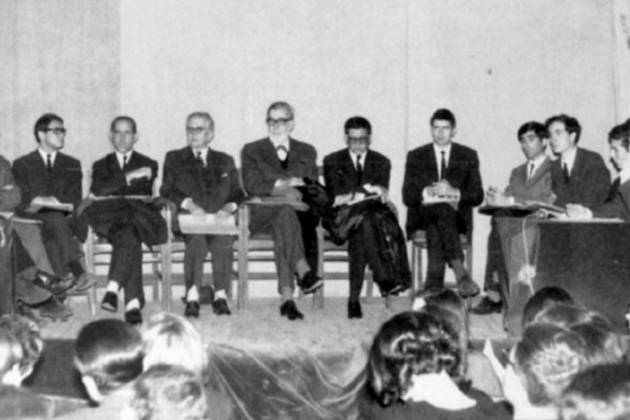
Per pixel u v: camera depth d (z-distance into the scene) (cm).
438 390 294
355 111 868
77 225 724
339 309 752
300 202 726
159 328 312
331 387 578
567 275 592
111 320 303
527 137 776
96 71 848
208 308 745
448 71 870
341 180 772
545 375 259
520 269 602
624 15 870
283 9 868
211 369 581
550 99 873
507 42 873
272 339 604
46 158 766
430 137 868
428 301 363
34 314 666
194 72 862
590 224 591
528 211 694
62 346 577
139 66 856
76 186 768
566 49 871
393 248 712
